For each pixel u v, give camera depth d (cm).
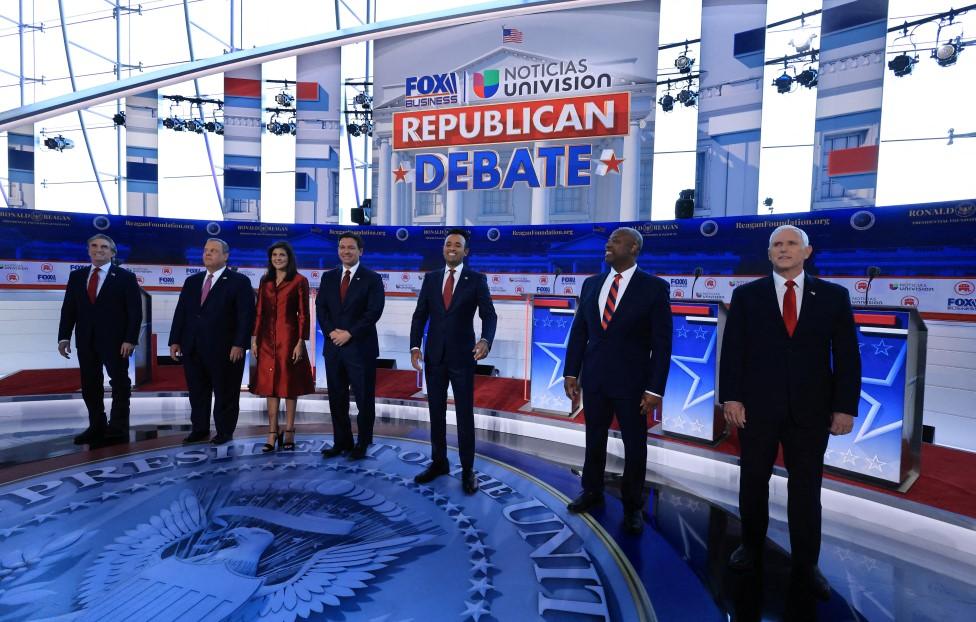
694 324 334
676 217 772
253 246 827
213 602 172
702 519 249
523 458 341
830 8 645
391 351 809
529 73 797
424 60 833
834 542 229
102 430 370
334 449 333
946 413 471
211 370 348
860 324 267
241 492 269
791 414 186
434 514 247
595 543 221
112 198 1445
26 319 731
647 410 228
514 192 1015
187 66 941
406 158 872
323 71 895
